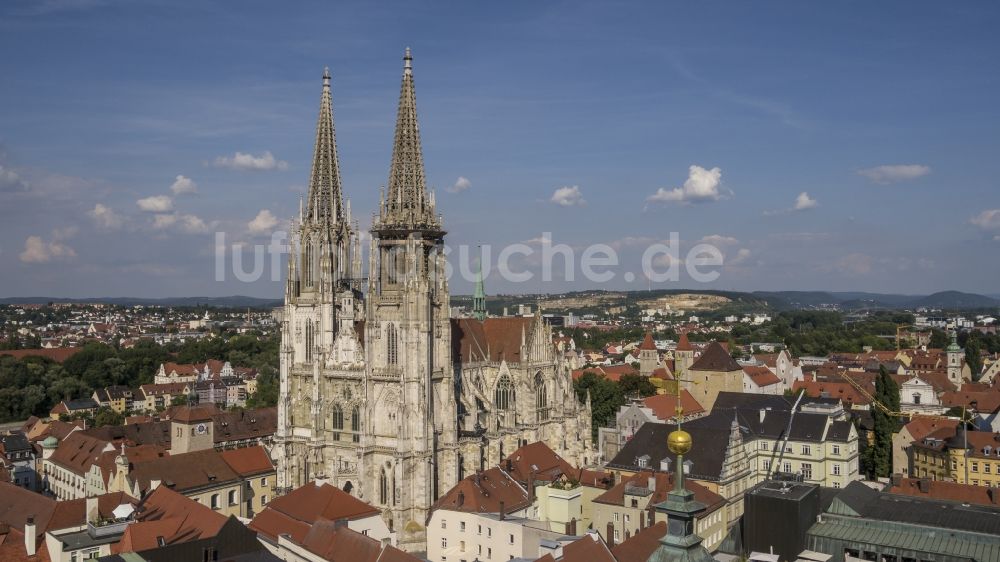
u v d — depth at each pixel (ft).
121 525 388.16
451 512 479.82
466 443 598.75
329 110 620.08
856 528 349.41
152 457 640.99
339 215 623.77
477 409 644.69
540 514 521.24
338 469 580.30
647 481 513.04
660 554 149.28
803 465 647.97
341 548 405.18
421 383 548.72
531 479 521.65
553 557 371.35
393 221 572.10
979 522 350.43
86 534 380.17
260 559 346.54
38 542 384.47
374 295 571.69
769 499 353.31
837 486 637.30
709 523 512.22
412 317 548.72
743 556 331.57
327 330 599.98
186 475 568.00
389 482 559.79
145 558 326.44
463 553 473.67
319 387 594.24
